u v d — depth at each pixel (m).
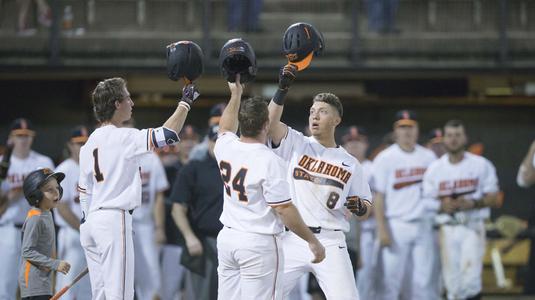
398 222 37.59
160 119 55.56
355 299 23.95
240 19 50.94
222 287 22.47
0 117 54.91
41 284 26.02
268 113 22.02
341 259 24.23
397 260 37.59
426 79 55.59
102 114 23.25
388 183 37.72
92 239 23.11
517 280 45.34
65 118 55.03
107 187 22.67
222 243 22.00
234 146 21.92
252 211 21.59
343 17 54.03
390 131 55.81
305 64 23.06
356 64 49.47
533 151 35.22
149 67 49.62
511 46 50.12
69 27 51.66
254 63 22.95
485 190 37.28
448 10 52.91
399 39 50.00
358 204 24.19
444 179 37.34
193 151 35.00
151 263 36.47
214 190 32.09
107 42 49.78
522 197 51.75
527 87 54.59
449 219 37.03
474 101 55.62
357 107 56.09
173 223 37.91
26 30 51.44
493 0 52.56
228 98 55.09
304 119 54.28
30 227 25.89
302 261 24.30
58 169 35.12
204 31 48.16
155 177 36.88
